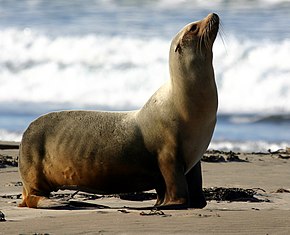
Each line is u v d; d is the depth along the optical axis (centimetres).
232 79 8756
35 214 3025
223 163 4881
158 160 3266
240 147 6225
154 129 3256
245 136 6706
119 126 3347
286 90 8412
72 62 9788
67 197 3597
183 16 11175
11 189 3925
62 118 3484
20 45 10469
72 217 2828
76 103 8719
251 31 9988
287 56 9125
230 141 6444
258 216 2803
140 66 9400
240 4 11519
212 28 3133
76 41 10256
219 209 3167
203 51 3167
